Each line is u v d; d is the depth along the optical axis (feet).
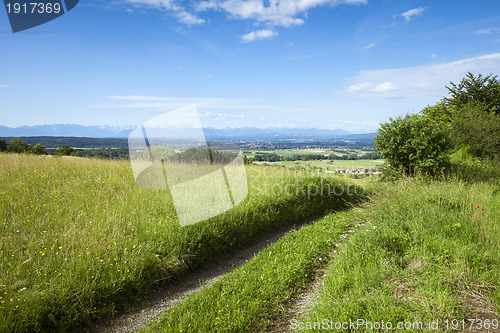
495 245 15.38
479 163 43.04
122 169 36.94
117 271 14.85
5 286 12.37
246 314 12.36
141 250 16.69
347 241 19.52
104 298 13.71
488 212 19.65
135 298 14.52
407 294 12.10
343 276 14.15
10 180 28.86
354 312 11.23
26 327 11.37
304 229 24.56
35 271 13.82
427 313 10.60
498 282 12.25
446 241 15.99
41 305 12.13
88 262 14.65
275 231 25.66
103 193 25.63
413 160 38.70
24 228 17.85
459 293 12.09
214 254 19.75
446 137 38.40
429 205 21.86
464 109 57.47
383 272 13.98
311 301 13.67
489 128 47.26
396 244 16.78
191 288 16.14
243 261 19.75
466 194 23.70
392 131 40.09
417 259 14.88
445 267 13.66
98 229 17.80
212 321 11.92
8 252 15.08
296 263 17.16
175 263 16.97
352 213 29.19
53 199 23.80
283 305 13.55
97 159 47.47
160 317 12.89
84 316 12.69
